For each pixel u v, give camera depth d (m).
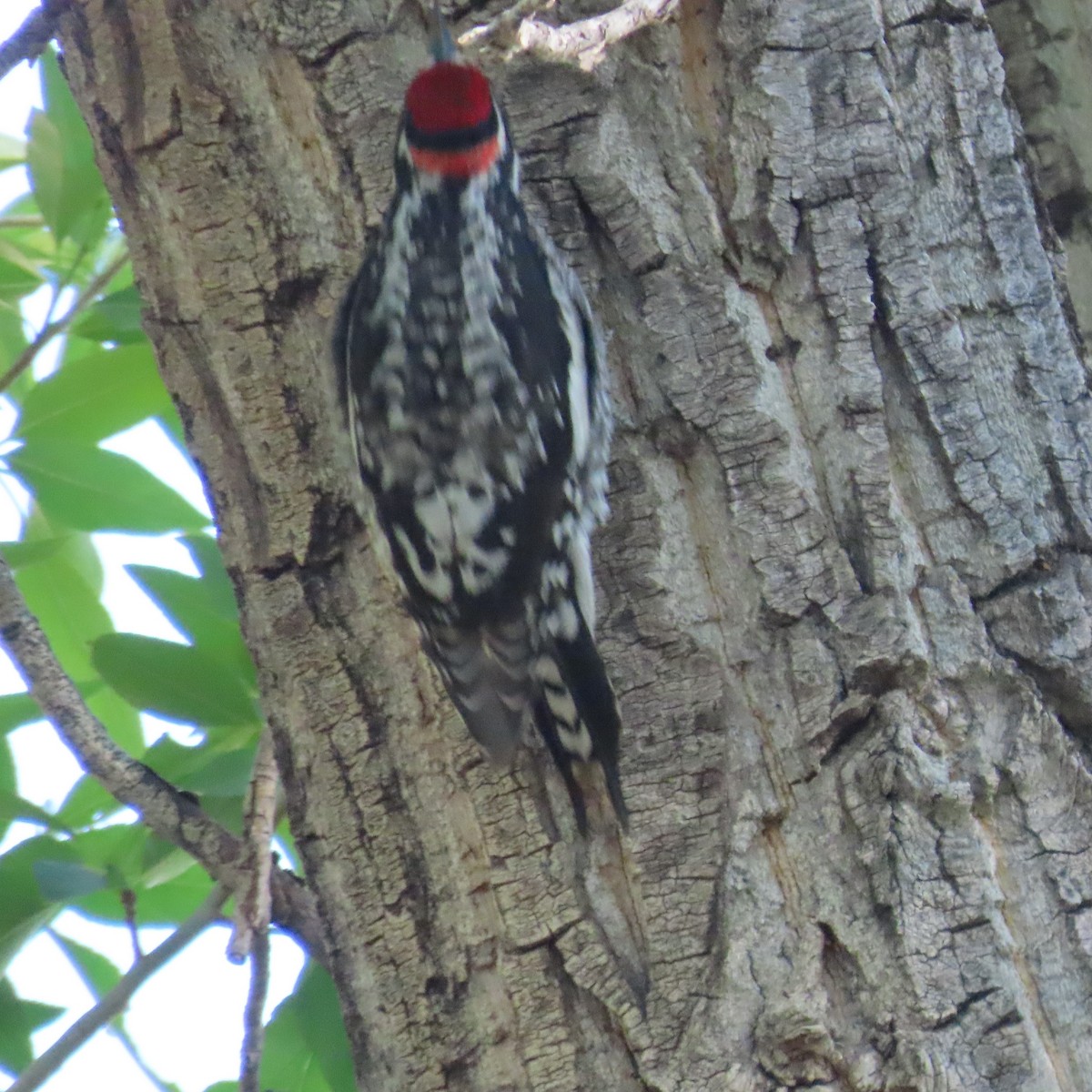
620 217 6.08
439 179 6.25
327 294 6.32
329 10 6.27
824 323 5.93
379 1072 6.06
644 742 5.84
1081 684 5.70
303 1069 7.43
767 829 5.66
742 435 5.88
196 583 7.62
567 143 6.18
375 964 6.08
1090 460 5.92
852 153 5.97
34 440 7.96
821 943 5.50
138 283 6.54
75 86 6.60
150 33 6.34
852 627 5.71
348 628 6.27
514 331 6.25
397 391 6.36
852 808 5.57
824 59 6.03
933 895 5.46
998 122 6.12
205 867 5.99
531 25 4.96
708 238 6.01
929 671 5.67
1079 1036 5.40
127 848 7.49
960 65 6.12
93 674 8.56
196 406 6.49
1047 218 6.31
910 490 5.86
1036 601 5.75
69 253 8.70
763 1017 5.46
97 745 5.95
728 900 5.61
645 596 5.91
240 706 7.34
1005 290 6.01
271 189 6.33
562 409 6.18
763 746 5.73
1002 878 5.55
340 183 6.30
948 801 5.52
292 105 6.31
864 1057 5.36
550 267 6.14
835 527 5.82
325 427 6.34
